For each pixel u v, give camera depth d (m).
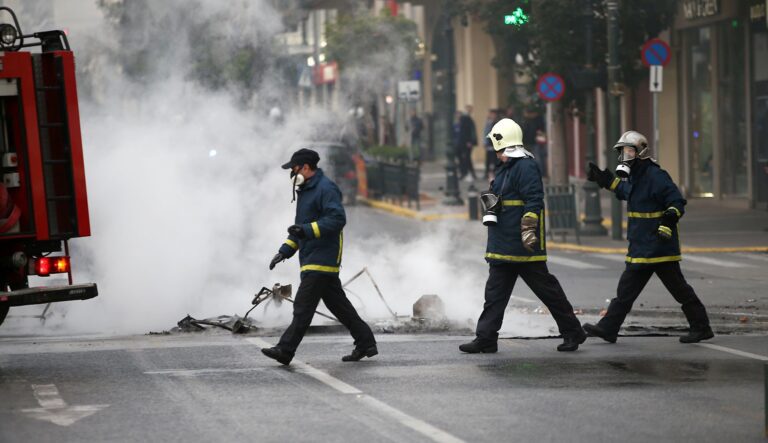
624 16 68.38
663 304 38.75
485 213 28.27
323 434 20.00
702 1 75.06
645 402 22.39
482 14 73.81
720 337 30.84
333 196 26.66
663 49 57.66
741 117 74.00
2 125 26.92
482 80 122.31
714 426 20.47
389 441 19.50
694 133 80.19
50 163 27.06
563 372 25.58
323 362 27.14
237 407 22.17
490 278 28.53
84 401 22.86
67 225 27.39
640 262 29.36
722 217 68.69
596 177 29.72
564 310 28.48
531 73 74.12
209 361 27.30
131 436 20.06
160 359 27.58
